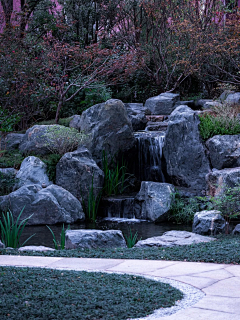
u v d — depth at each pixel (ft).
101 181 45.96
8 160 50.37
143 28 81.25
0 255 22.04
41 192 41.27
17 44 57.93
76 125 56.90
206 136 46.88
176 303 12.83
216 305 12.57
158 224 39.81
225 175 39.81
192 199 41.16
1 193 43.60
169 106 68.03
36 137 51.37
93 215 42.45
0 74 52.90
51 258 20.95
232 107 55.98
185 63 68.44
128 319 11.32
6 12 62.13
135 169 53.11
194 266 18.53
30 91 57.06
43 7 74.79
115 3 76.28
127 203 44.01
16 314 11.16
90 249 24.84
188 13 69.56
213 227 30.96
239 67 65.00
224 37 61.57
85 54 61.11
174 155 47.83
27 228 38.24
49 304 12.09
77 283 14.85
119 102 51.19
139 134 54.70
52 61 61.11
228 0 73.36
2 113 54.70
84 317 11.14
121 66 62.85
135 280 15.69
